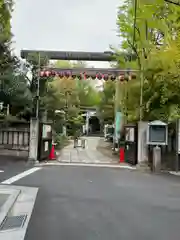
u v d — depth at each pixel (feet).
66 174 41.11
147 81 60.34
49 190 29.50
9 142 61.93
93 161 58.59
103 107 125.18
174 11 50.55
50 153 59.93
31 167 47.83
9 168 45.68
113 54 77.71
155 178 40.83
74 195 27.45
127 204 24.53
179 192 30.55
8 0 60.95
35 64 69.92
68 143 105.50
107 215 21.04
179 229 18.33
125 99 69.00
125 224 19.06
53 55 85.10
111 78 53.06
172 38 53.57
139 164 52.42
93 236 16.71
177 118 51.44
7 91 68.85
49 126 59.88
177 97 56.49
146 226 18.78
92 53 86.17
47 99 73.92
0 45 63.16
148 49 58.80
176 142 49.14
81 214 21.15
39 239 16.15
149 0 53.93
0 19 60.70
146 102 59.57
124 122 76.95
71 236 16.65
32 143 53.01
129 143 57.72
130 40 64.28
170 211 22.62
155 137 50.29
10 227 18.15
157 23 55.77
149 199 26.71
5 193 26.89
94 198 26.40
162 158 53.31
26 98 70.13
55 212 21.58
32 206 23.25
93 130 199.31
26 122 70.49
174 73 53.62
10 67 68.18
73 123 125.39
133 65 66.08
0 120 68.74
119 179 38.50
